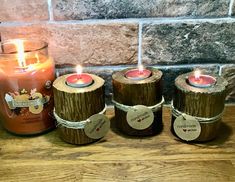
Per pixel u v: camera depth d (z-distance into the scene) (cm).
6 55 65
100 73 76
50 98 68
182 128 65
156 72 68
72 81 64
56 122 69
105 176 57
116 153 64
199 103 62
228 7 70
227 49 75
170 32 72
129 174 58
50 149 65
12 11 69
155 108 66
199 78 66
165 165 60
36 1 68
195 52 75
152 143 67
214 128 65
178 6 70
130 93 64
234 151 64
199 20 71
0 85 65
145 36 72
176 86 65
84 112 63
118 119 69
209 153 63
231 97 80
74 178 57
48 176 57
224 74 78
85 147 66
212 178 57
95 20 71
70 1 68
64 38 72
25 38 72
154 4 69
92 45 73
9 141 68
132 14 70
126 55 75
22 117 67
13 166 60
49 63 67
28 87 64
